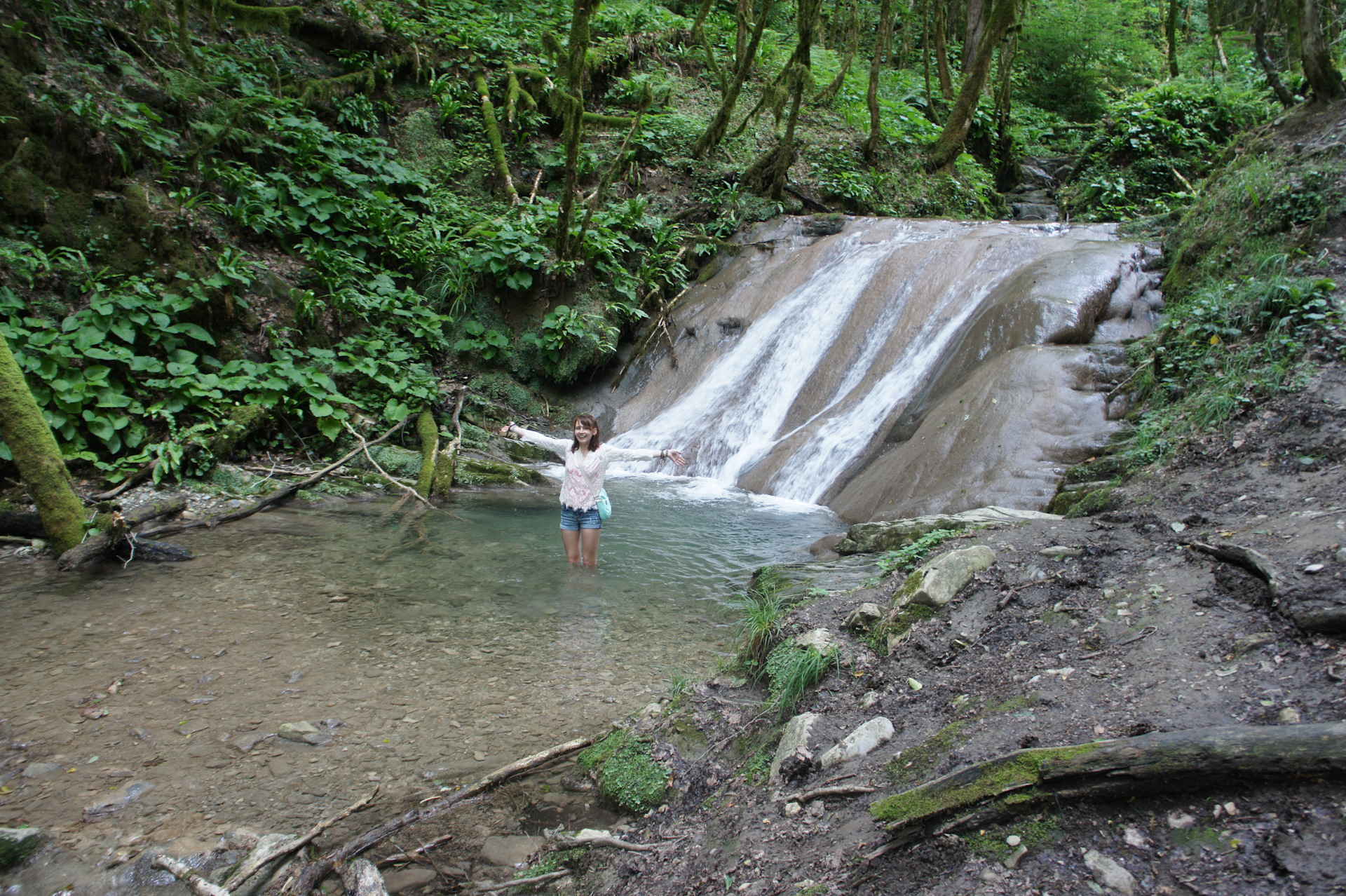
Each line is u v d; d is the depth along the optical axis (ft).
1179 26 89.92
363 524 25.41
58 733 12.41
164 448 27.02
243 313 32.73
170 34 39.96
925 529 19.31
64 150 30.50
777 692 12.66
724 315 42.11
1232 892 6.27
